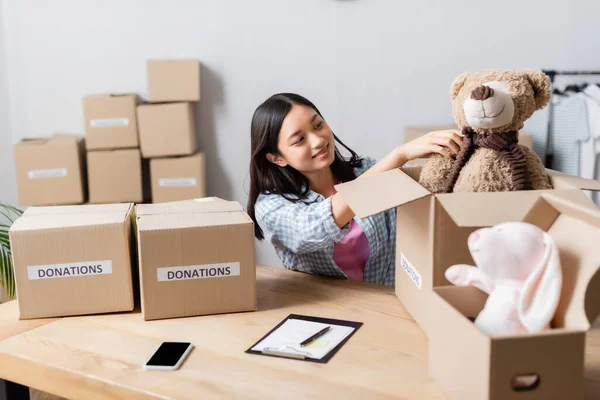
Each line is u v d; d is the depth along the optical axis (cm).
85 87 311
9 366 113
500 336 76
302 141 165
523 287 84
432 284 106
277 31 298
